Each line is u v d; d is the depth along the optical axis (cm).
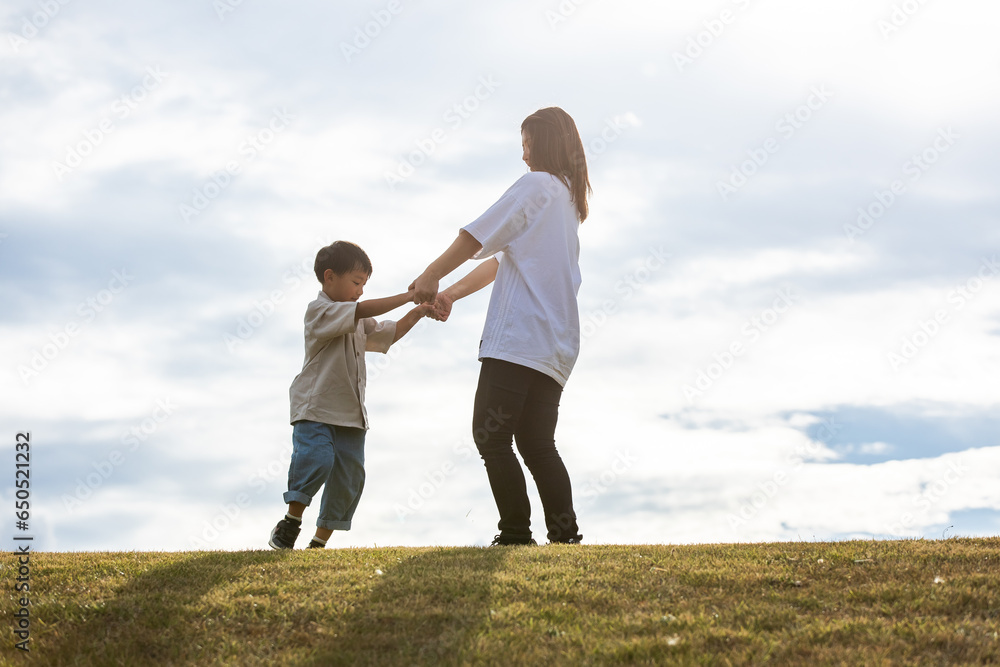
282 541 450
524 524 414
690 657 239
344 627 276
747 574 327
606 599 297
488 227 411
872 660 233
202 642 270
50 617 296
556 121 444
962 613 276
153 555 407
